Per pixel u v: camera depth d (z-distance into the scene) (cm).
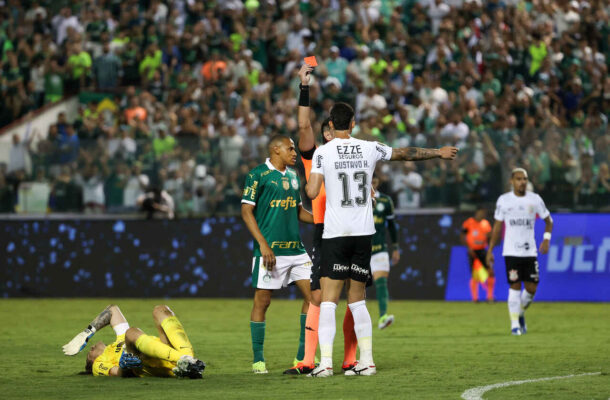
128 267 6394
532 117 6825
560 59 7544
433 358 3050
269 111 7181
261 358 2711
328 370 2527
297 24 8025
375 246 4238
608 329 4219
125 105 7631
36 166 6419
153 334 4025
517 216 4016
